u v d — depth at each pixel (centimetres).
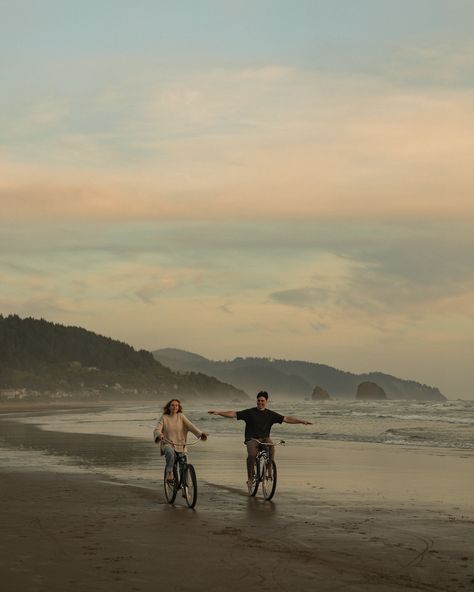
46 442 3259
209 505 1325
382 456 2422
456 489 1571
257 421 1463
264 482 1420
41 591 705
